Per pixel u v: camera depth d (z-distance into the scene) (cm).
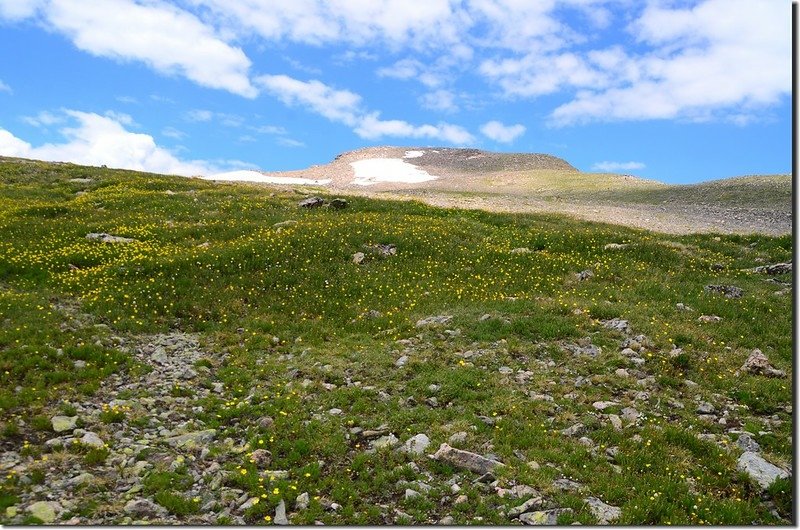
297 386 1481
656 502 978
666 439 1205
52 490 977
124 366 1584
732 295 2236
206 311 2083
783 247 2981
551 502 982
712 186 6431
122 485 1020
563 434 1227
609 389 1448
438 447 1165
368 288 2345
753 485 1048
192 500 982
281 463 1127
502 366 1587
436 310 2092
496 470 1072
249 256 2619
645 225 3834
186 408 1370
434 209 4006
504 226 3478
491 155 15262
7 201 4019
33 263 2462
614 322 1875
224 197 4384
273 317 2058
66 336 1694
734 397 1425
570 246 2972
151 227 3228
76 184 4988
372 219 3456
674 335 1767
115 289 2189
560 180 9881
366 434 1241
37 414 1242
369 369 1595
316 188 6656
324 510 984
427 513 973
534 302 2094
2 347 1573
